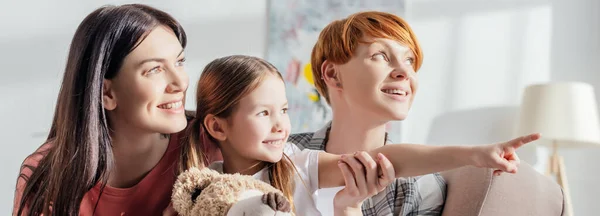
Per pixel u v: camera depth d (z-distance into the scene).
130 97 0.87
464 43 2.53
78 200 0.87
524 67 2.58
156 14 0.92
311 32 2.34
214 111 0.96
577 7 2.63
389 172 0.88
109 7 0.92
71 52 0.91
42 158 0.97
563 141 2.47
